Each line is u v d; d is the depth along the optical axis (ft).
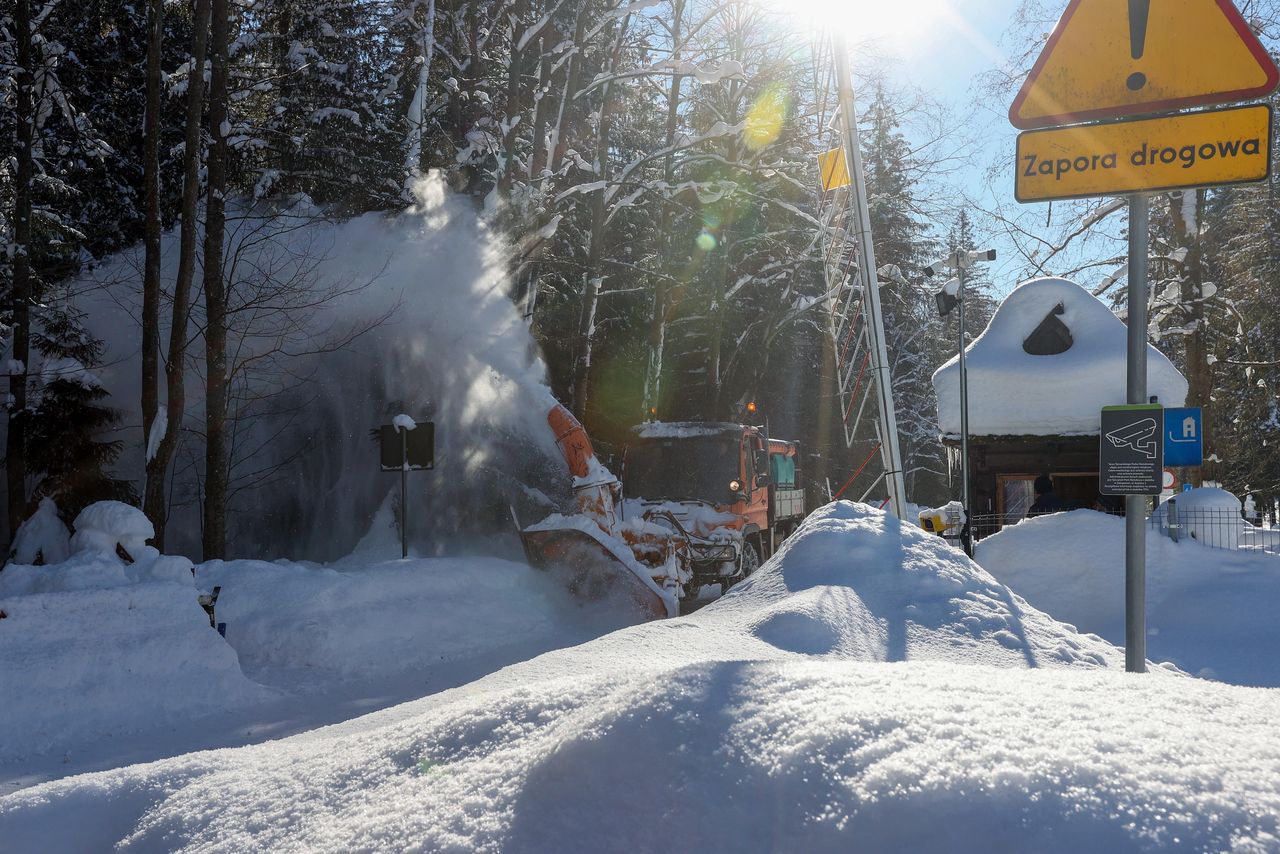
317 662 30.01
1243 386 93.40
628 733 6.09
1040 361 48.21
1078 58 13.51
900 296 127.03
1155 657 27.84
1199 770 4.94
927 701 6.10
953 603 19.76
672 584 41.22
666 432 51.11
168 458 41.29
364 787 7.02
